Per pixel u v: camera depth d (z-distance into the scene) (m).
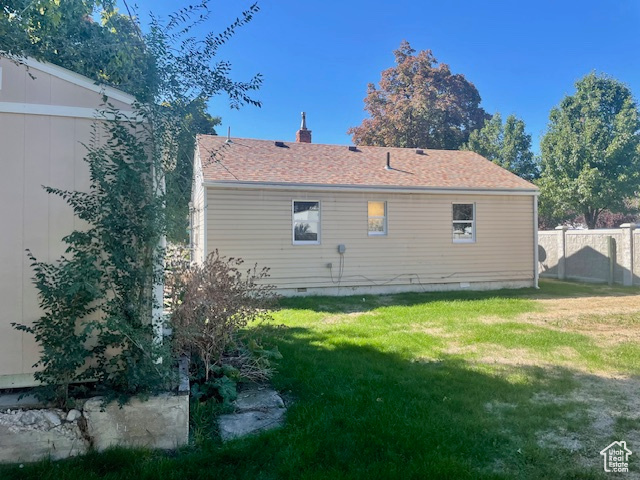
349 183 11.27
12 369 3.04
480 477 2.59
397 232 11.78
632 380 4.54
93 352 2.93
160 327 3.18
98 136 3.17
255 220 10.53
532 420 3.48
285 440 3.02
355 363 4.96
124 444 2.92
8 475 2.57
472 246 12.46
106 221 2.86
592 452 2.99
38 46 3.69
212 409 3.58
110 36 4.81
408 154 14.98
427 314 8.35
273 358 5.00
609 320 7.82
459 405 3.76
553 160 21.83
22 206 3.06
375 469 2.65
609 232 13.73
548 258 16.00
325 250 11.16
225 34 3.30
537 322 7.66
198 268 4.23
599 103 21.55
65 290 2.71
